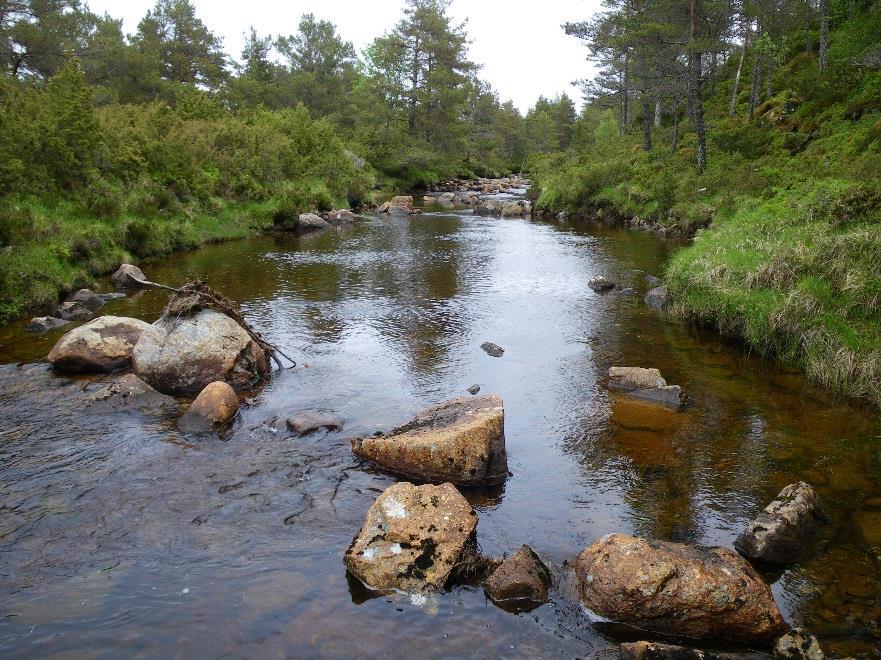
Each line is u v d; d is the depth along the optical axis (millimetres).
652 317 15336
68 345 11102
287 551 6230
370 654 4949
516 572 5719
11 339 13227
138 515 6812
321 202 37688
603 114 109562
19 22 40750
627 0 49625
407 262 22656
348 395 10375
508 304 16625
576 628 5301
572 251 25172
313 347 12891
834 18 46812
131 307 15961
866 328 11195
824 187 19734
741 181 27609
